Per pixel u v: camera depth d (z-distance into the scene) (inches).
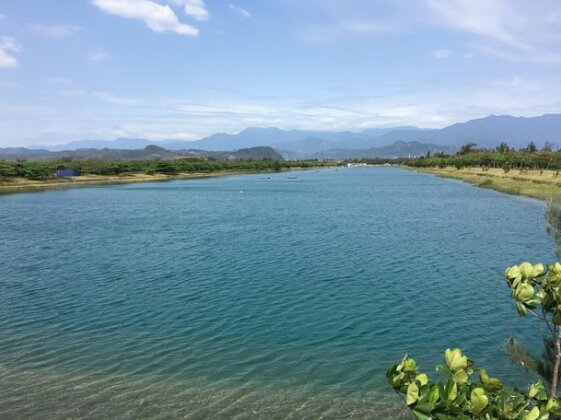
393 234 1540.4
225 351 607.8
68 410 462.9
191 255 1227.2
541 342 611.8
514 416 149.3
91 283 951.0
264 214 2174.0
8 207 2536.9
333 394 494.0
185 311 768.3
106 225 1829.5
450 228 1658.5
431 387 152.4
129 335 665.6
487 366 550.3
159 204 2709.2
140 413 456.4
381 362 570.6
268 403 474.9
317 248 1302.9
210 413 456.4
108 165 5812.0
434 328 681.0
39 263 1145.4
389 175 7081.7
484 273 1002.1
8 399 484.7
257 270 1046.4
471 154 6471.5
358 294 853.2
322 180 5748.0
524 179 3440.0
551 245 1310.3
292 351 605.6
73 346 626.2
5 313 765.9
